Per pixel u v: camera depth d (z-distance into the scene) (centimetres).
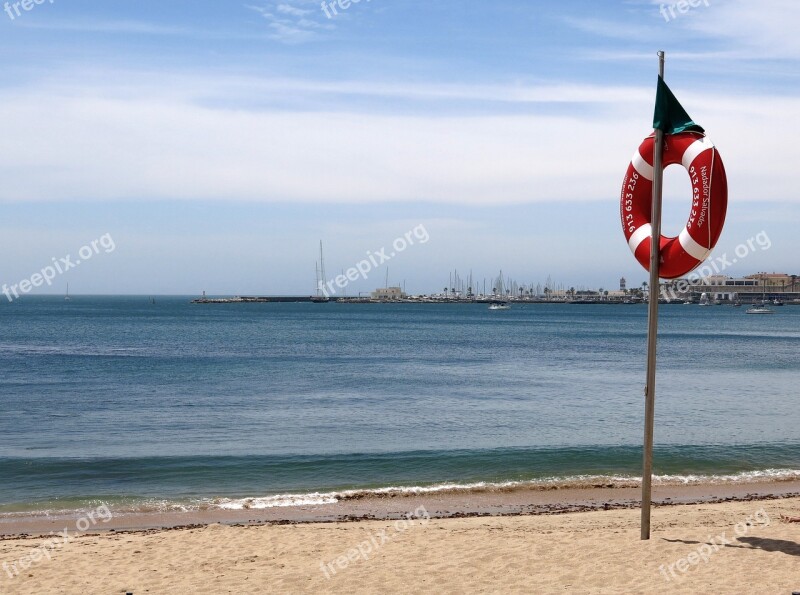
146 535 1168
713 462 1848
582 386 3531
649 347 981
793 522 1173
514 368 4462
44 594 867
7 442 2142
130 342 6781
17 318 12419
